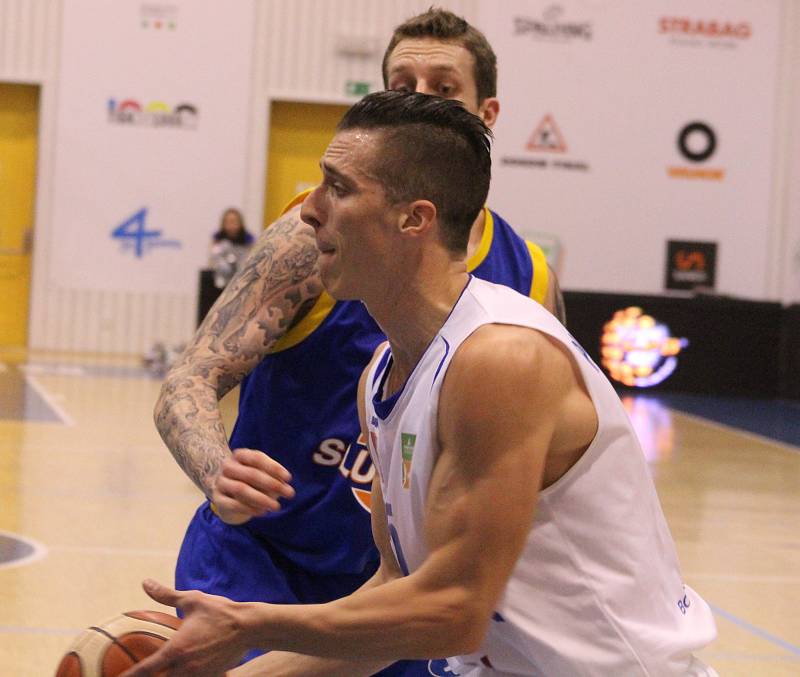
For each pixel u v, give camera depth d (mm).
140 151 38031
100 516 14891
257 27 38375
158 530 14312
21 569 12180
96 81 37844
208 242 38406
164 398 5746
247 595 6109
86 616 10641
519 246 6609
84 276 38062
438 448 4168
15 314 38438
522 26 38594
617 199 38969
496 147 38719
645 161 39000
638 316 34781
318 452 6191
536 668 4484
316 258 5980
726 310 35000
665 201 39094
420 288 4273
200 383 5805
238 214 34312
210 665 3961
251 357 5988
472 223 4355
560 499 4234
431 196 4203
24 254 38406
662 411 30844
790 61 39219
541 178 38844
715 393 35062
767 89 39188
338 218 4211
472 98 6418
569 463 4223
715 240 39219
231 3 38188
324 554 6246
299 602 6262
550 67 38719
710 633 4609
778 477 21203
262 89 38500
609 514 4270
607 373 34844
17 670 9047
